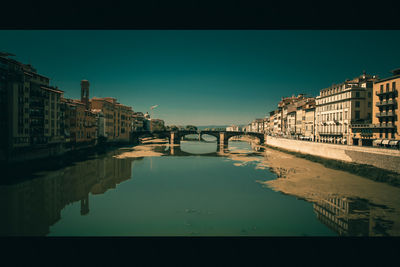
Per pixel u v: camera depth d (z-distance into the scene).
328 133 72.81
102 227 25.14
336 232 23.72
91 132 90.56
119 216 28.31
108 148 101.69
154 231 24.12
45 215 28.31
